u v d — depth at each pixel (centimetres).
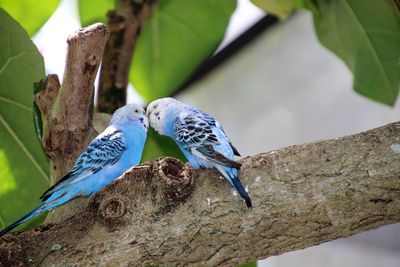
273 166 816
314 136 1673
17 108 1041
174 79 1310
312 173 801
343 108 1658
